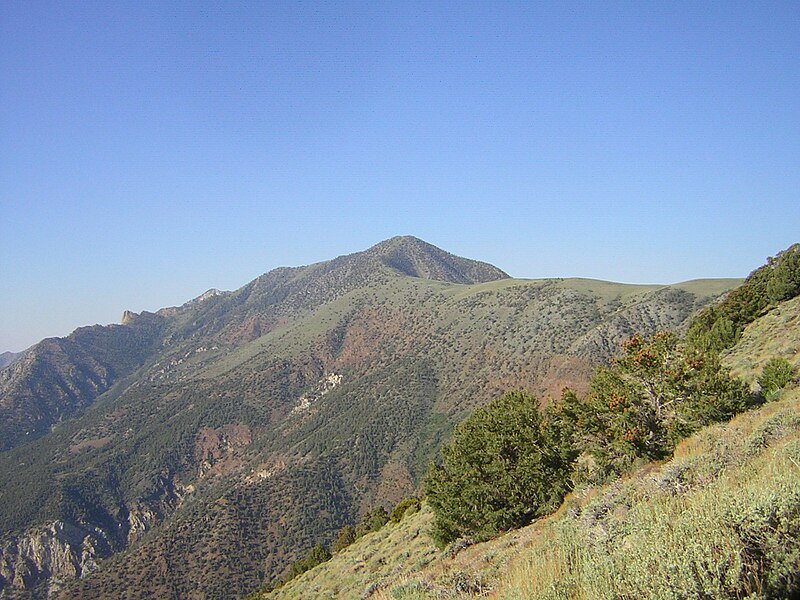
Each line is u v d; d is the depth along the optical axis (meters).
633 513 8.00
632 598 4.66
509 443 19.66
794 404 14.87
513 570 8.47
